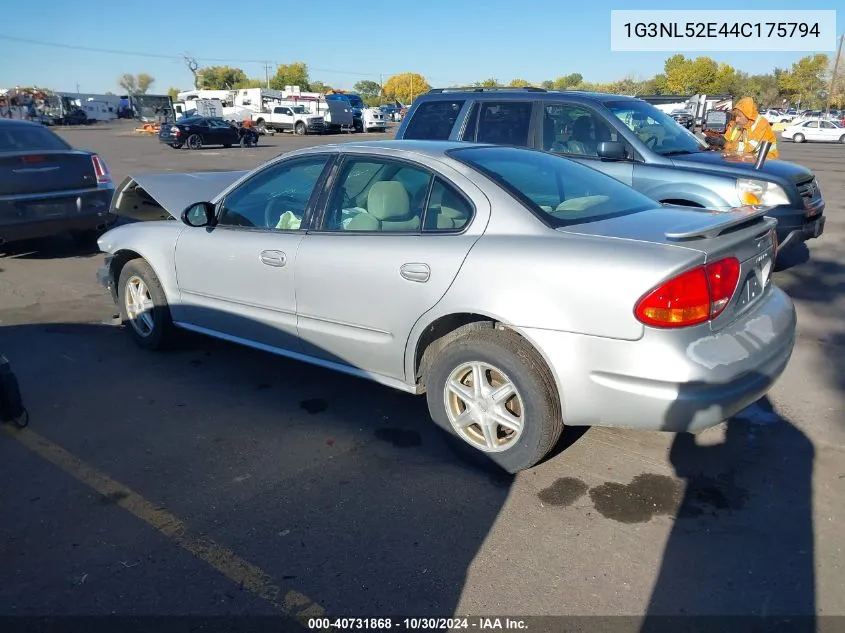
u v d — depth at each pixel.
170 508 3.33
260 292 4.38
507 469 3.52
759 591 2.74
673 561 2.92
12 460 3.79
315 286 4.04
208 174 6.56
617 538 3.08
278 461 3.77
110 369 5.07
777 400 4.48
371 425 4.20
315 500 3.39
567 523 3.19
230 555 2.99
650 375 3.01
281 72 119.12
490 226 3.49
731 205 6.42
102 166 8.73
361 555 2.98
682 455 3.78
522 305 3.25
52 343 5.62
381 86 121.38
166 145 34.03
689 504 3.33
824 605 2.66
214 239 4.64
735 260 3.20
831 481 3.52
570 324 3.14
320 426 4.18
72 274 7.97
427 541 3.07
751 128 8.11
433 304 3.54
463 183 3.63
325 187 4.13
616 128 6.91
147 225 5.26
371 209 3.91
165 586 2.80
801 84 90.06
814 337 5.67
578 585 2.79
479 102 7.62
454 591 2.76
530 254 3.27
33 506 3.35
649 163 6.75
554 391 3.32
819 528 3.13
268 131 47.47
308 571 2.88
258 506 3.35
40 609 2.67
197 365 5.15
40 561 2.95
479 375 3.52
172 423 4.22
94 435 4.07
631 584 2.79
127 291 5.40
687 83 75.75
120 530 3.16
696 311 3.00
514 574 2.86
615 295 3.03
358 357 4.00
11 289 7.32
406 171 3.86
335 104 46.09
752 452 3.81
